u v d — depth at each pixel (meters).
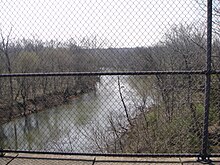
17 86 20.33
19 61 12.29
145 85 9.99
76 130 12.09
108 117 11.33
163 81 9.66
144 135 8.43
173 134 7.86
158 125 8.70
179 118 8.27
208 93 3.29
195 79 7.82
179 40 9.54
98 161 3.44
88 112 12.61
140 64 6.94
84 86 11.98
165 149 7.42
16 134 15.16
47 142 12.95
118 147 9.10
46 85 18.97
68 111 14.97
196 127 7.24
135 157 3.50
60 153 3.59
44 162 3.45
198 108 7.50
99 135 10.36
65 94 15.51
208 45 3.21
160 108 9.91
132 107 10.78
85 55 7.56
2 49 12.37
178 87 9.46
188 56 9.50
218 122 6.62
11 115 18.86
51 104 17.95
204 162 3.31
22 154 3.71
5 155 3.69
